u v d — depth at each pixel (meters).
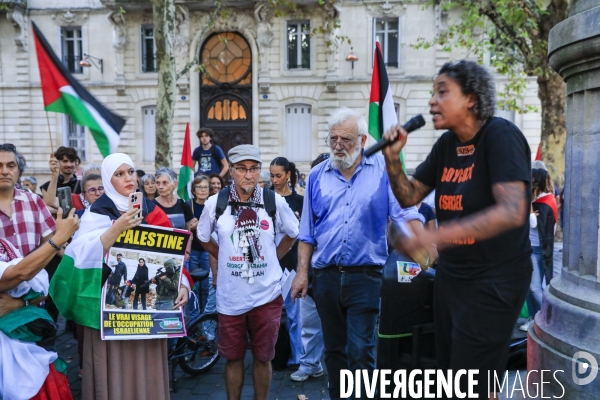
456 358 2.22
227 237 3.55
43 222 3.46
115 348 3.17
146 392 3.28
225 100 23.02
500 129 2.06
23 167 3.40
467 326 2.19
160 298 3.31
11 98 23.62
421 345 3.04
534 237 5.58
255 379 3.68
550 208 5.55
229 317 3.56
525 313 5.85
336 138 3.13
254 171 3.58
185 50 22.47
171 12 12.76
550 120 13.51
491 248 2.12
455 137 2.27
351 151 3.13
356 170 3.21
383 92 4.37
